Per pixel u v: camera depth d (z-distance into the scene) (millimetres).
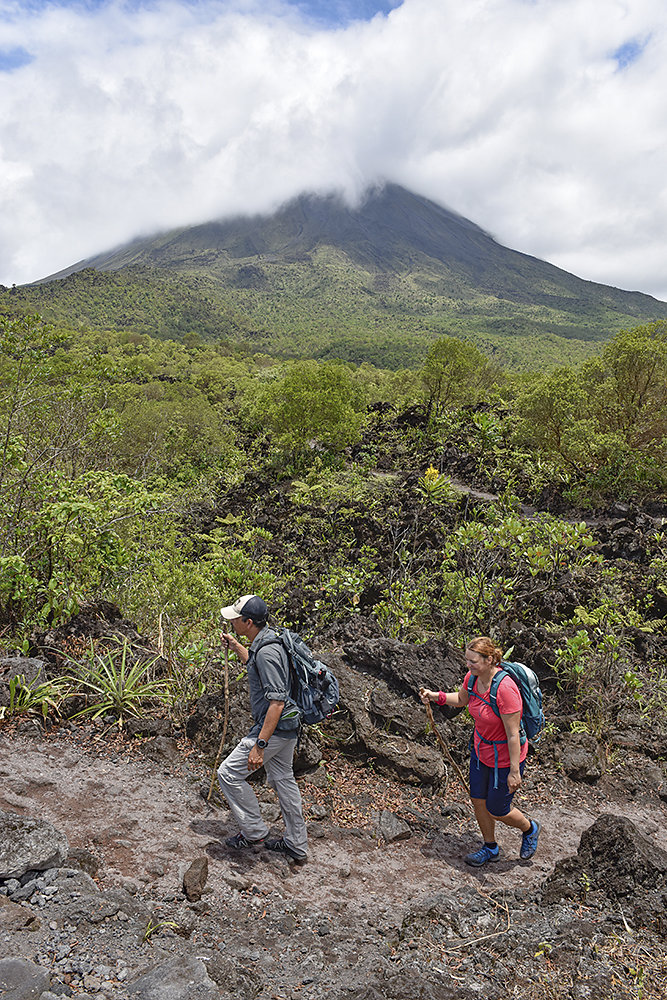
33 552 7770
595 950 3660
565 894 4176
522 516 15375
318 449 25562
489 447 22203
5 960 2900
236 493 20562
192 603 9000
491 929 3887
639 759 6898
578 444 19344
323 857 4699
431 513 14492
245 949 3520
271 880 4258
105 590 8492
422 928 3863
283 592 11016
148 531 12805
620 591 10617
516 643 8266
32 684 5770
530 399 21219
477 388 35500
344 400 26641
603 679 7809
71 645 6590
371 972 3445
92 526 7828
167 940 3430
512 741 4629
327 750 5922
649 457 19172
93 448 10562
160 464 23047
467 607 8891
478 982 3434
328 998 3223
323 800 5402
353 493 17469
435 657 6676
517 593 9648
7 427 8258
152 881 3965
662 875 4203
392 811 5418
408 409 30328
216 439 26844
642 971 3525
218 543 13609
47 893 3502
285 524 16156
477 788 4891
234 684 5934
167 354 133375
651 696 8102
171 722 5785
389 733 6055
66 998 2824
